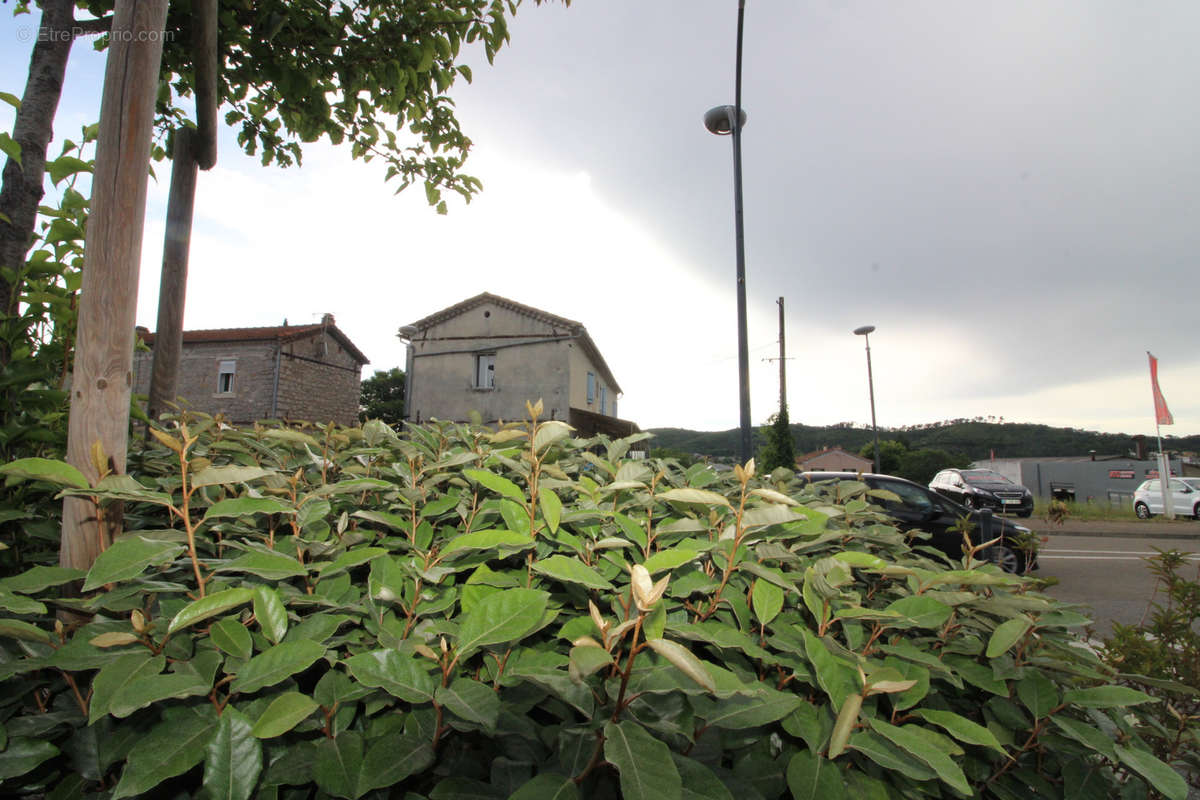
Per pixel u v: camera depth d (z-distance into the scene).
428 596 1.34
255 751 0.96
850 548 1.95
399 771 0.99
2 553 1.59
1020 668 1.34
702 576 1.36
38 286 2.00
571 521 1.40
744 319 8.55
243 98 3.74
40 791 1.13
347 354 24.36
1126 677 1.41
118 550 1.08
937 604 1.32
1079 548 11.31
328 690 1.09
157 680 0.92
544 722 1.31
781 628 1.29
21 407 1.72
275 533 1.68
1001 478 17.45
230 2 3.09
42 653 1.15
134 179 1.36
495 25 3.47
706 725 1.07
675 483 2.10
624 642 1.15
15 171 2.12
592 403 22.89
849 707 1.01
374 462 2.06
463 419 18.66
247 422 20.11
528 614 1.07
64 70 2.32
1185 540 12.35
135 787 0.87
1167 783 1.12
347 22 3.46
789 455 13.63
